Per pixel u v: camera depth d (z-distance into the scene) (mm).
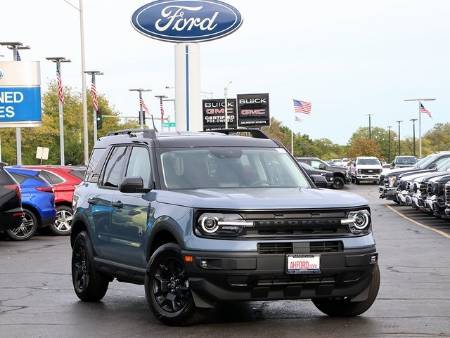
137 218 8805
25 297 10508
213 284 7652
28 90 41250
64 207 20891
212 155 9125
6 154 76188
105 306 9703
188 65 32531
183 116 32594
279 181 9078
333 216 7898
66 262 14641
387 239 17781
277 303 9672
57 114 87188
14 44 45062
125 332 8000
